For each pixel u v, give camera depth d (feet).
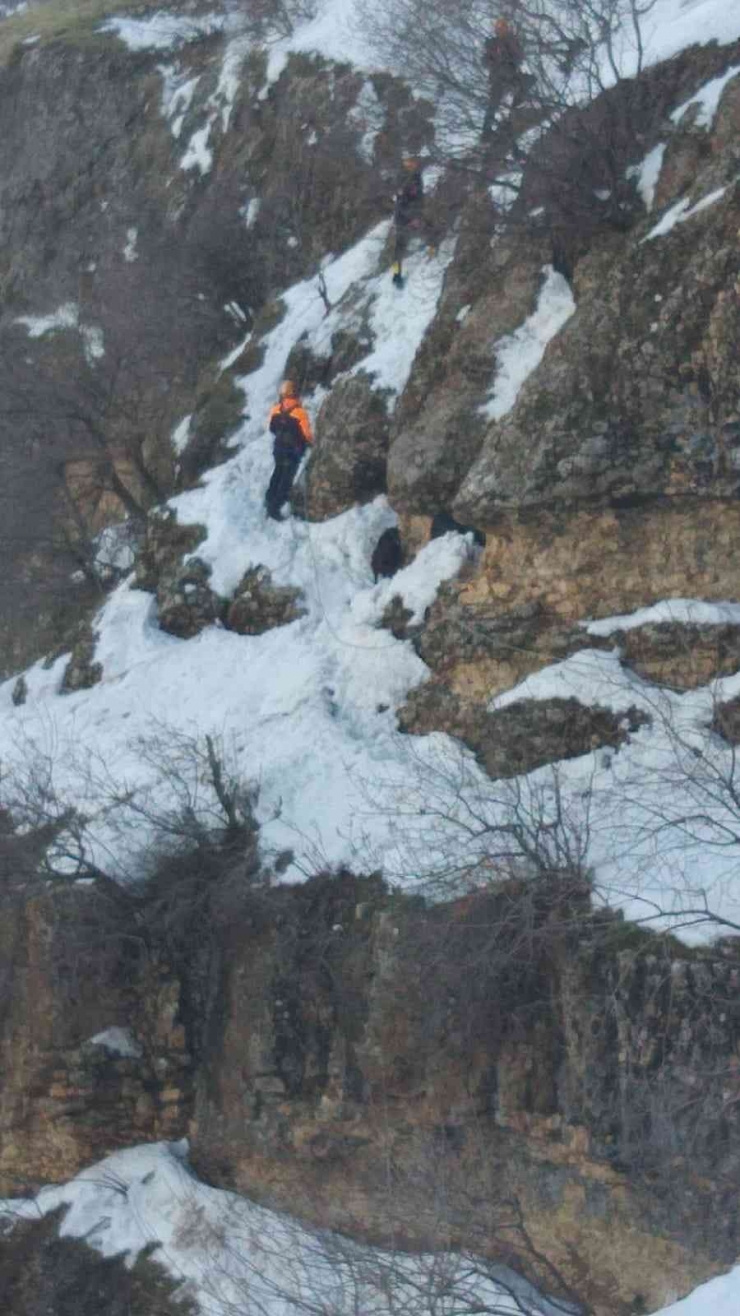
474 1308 36.81
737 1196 41.11
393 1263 38.47
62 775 62.85
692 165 59.41
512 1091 47.06
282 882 54.19
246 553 71.15
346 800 56.44
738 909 43.52
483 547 62.69
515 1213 42.78
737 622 51.98
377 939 49.85
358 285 81.71
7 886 57.47
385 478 69.56
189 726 63.41
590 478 54.49
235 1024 53.83
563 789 51.21
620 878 45.91
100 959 55.88
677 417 53.36
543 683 54.29
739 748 49.37
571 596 55.83
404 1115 49.24
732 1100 39.86
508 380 63.10
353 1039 50.72
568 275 63.26
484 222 67.51
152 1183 54.08
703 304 53.31
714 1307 25.96
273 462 75.00
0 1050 57.57
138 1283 51.57
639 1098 42.52
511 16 70.49
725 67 61.31
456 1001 47.93
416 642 61.67
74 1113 55.93
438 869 48.78
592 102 63.21
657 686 52.54
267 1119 52.42
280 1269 42.37
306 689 62.03
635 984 43.37
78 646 73.36
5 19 156.76
